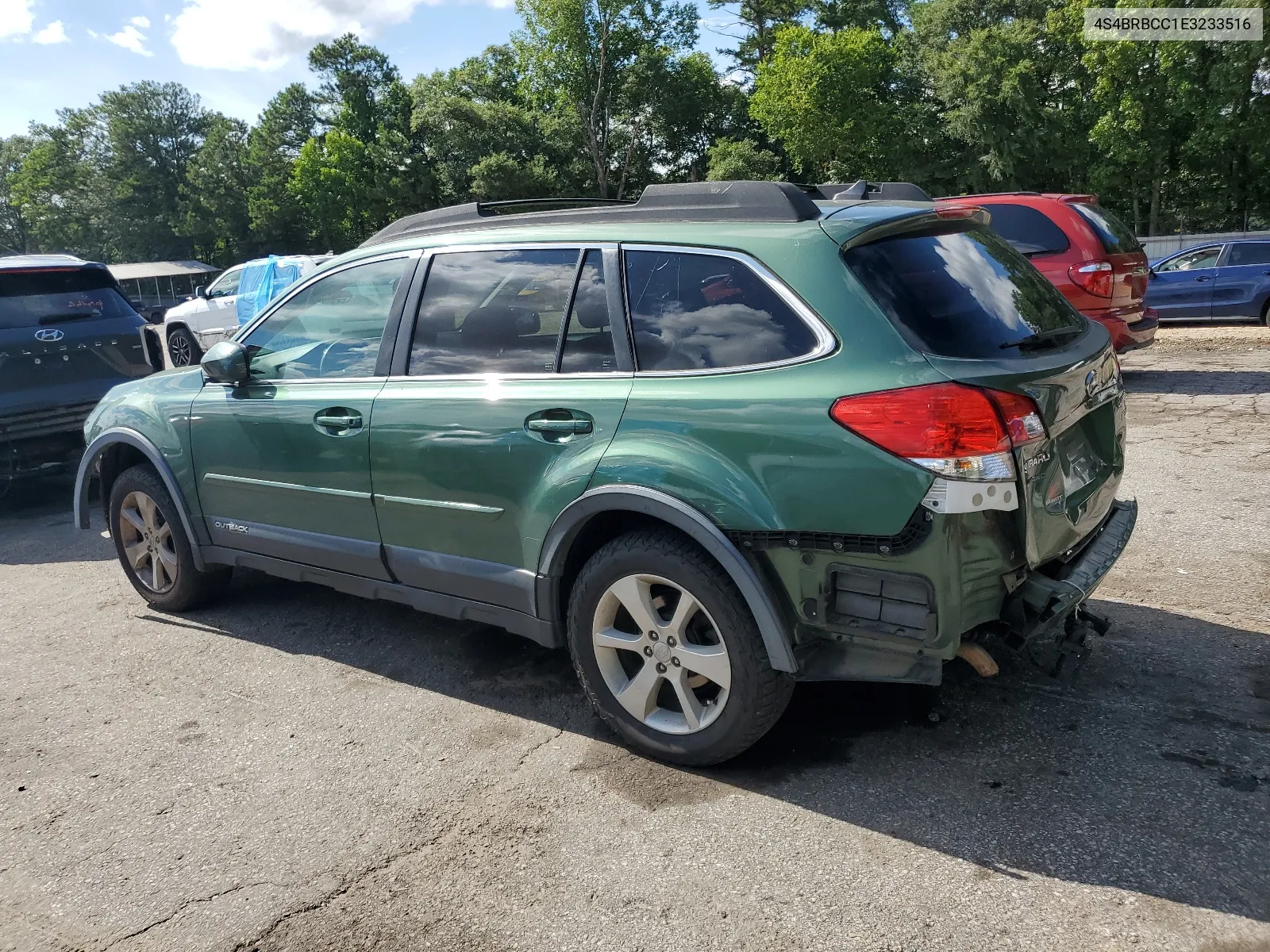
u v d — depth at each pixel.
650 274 3.20
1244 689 3.45
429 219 4.09
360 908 2.60
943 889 2.50
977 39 38.44
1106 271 8.43
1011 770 3.05
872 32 43.56
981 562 2.65
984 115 39.22
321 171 67.31
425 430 3.59
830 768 3.14
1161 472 6.46
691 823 2.89
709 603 2.96
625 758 3.30
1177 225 40.06
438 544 3.67
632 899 2.56
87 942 2.52
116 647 4.63
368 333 3.93
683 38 57.28
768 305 2.93
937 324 2.77
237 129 83.00
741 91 59.88
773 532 2.80
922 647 2.67
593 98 57.94
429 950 2.43
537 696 3.83
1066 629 3.17
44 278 8.04
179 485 4.64
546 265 3.46
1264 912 2.33
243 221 81.88
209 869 2.82
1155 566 4.73
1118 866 2.54
